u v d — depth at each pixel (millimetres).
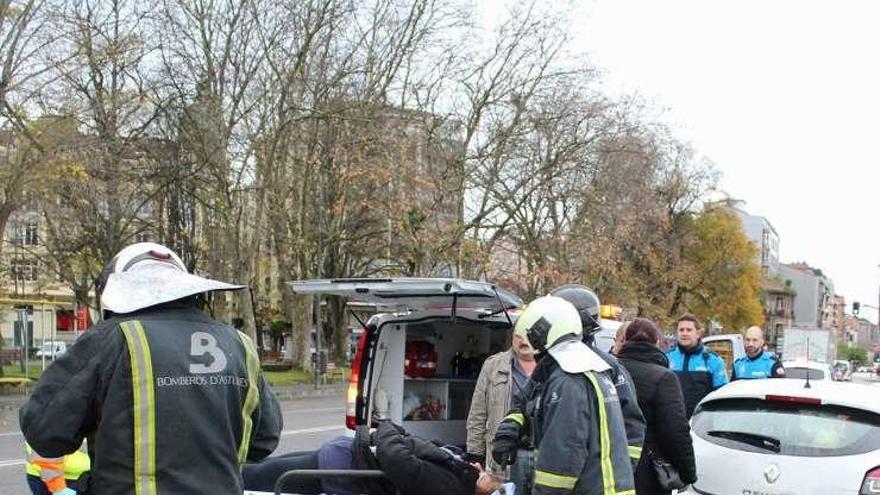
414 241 32656
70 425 3037
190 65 27625
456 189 33188
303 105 31812
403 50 32656
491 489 5312
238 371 3297
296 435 16156
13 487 9828
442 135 34531
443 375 7895
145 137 27594
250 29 28734
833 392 5957
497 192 35062
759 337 10188
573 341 4391
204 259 33375
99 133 25766
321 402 26422
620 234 39656
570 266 39281
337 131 31906
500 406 6281
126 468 3004
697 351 8344
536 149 35812
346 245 38094
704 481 5945
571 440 4086
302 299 37000
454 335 8023
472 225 34031
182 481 3037
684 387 8242
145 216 34469
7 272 33281
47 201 26906
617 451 4199
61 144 23516
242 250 31172
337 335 44500
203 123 27953
